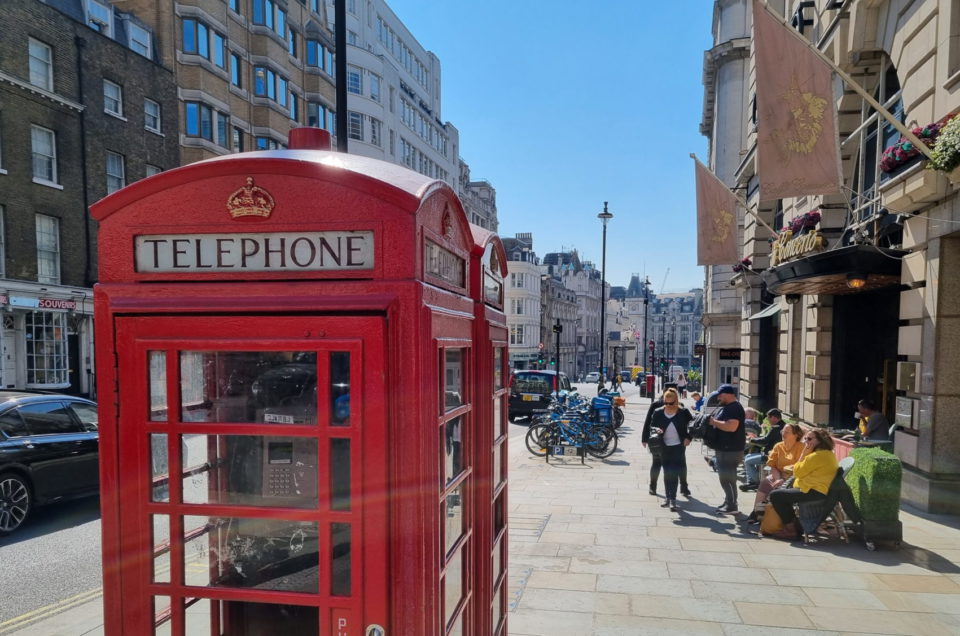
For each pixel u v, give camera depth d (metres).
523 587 4.96
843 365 11.32
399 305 1.70
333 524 1.80
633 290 140.75
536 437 12.45
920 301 7.52
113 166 20.14
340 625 1.75
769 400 17.91
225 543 2.13
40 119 17.67
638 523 6.96
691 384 40.12
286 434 1.75
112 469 1.83
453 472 2.28
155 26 22.44
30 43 17.42
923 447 7.30
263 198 1.79
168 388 1.79
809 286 10.13
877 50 9.16
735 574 5.23
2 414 6.88
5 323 16.88
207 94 23.23
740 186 19.73
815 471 6.05
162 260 1.84
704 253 13.32
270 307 1.74
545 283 72.12
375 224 1.74
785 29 7.54
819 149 7.54
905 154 7.29
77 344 19.19
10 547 6.31
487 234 2.96
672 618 4.35
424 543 1.73
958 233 6.83
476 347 2.61
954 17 6.87
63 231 18.42
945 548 5.86
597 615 4.41
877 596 4.71
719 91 24.86
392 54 43.19
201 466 2.04
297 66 29.25
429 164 48.16
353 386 1.71
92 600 4.93
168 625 1.95
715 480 9.65
